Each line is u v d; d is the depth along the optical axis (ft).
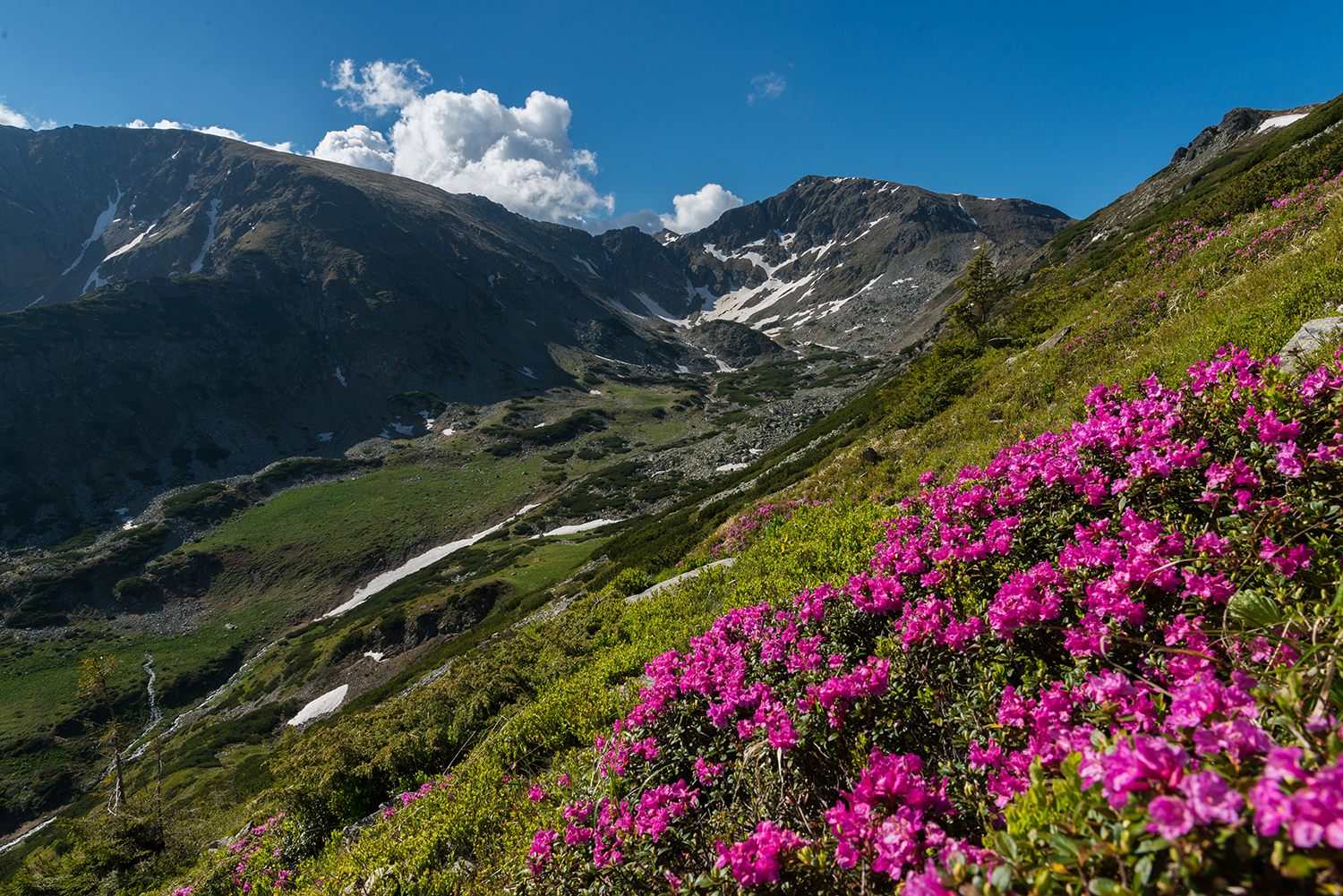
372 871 19.54
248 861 30.07
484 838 18.89
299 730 159.74
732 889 7.91
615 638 36.22
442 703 35.40
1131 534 9.92
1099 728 6.81
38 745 194.08
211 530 339.98
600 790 14.02
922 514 19.24
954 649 9.94
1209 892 3.84
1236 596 7.13
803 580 24.64
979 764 7.76
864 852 6.86
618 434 486.38
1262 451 10.09
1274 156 146.72
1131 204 283.79
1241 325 23.49
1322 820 3.26
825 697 10.29
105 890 38.83
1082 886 4.71
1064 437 15.11
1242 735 4.53
